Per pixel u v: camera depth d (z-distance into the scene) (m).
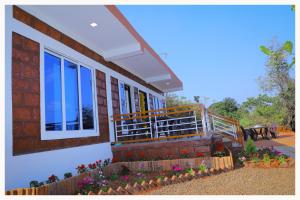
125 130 8.18
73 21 5.88
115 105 8.68
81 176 4.91
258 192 3.93
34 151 4.74
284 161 5.73
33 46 5.06
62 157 5.49
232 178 4.89
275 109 19.80
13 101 4.40
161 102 16.44
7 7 4.49
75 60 6.59
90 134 6.79
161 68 10.91
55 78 5.75
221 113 29.91
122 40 7.22
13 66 4.50
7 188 4.05
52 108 5.51
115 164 6.25
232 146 8.28
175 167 5.67
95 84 7.42
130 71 10.71
